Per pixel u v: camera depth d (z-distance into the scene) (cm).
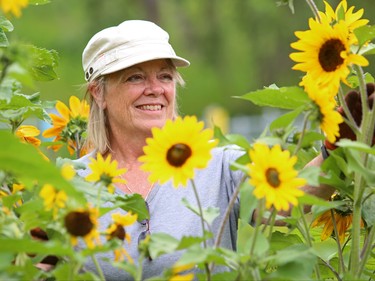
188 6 3409
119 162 563
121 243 367
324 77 403
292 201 356
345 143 375
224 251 365
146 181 552
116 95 560
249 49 3259
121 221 378
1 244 343
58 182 338
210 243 505
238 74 3341
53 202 365
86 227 359
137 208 429
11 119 487
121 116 560
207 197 520
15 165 336
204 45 3366
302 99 392
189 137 368
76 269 365
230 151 534
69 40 3164
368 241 423
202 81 3356
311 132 390
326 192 455
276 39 3147
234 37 3306
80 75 3033
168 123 369
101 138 570
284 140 383
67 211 359
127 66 550
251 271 376
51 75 503
